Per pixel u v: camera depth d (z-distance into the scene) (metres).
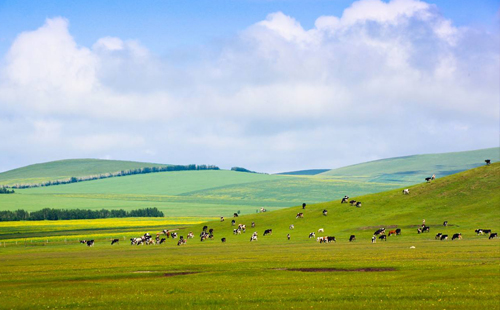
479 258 56.72
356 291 37.97
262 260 63.97
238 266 57.88
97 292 41.75
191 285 44.16
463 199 124.62
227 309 33.38
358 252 71.50
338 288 39.72
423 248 74.62
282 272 51.16
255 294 38.28
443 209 121.31
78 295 40.50
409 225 112.88
